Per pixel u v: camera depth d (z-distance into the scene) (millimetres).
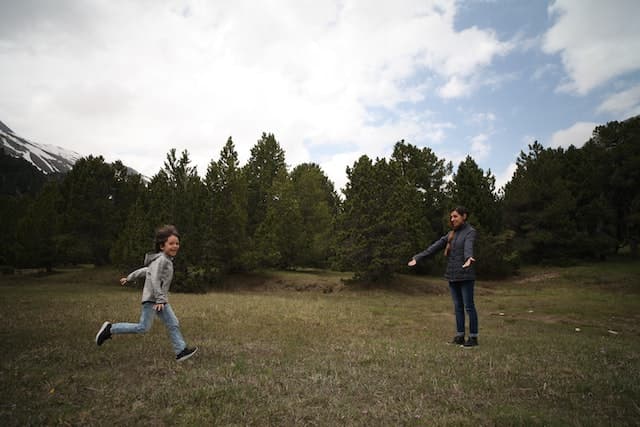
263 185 33188
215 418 2910
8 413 2902
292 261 32062
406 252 22781
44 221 28000
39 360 4609
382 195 23859
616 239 35875
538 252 35062
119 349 5230
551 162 37000
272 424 2834
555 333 8422
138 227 23266
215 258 23984
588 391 3789
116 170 33438
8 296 13500
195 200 23906
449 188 34219
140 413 2998
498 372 4449
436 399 3471
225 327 7434
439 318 10711
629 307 14180
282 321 8578
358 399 3430
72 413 2982
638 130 37469
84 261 29875
